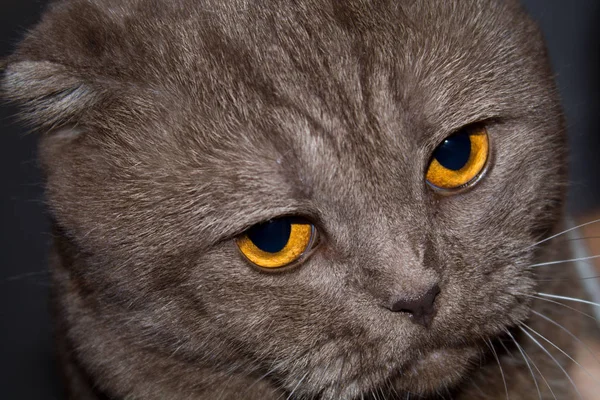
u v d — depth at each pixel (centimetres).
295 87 31
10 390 47
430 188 33
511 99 33
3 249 48
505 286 33
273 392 36
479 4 34
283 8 32
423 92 32
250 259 32
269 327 33
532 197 34
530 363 37
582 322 39
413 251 31
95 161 33
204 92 32
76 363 38
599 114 48
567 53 49
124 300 34
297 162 31
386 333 32
